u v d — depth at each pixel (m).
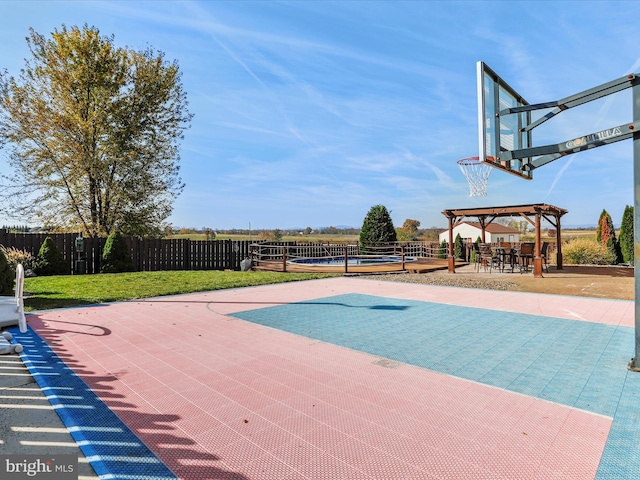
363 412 2.94
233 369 3.93
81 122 15.65
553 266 17.14
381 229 20.89
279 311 7.03
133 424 2.72
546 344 4.88
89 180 16.64
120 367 3.98
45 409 2.99
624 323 6.12
